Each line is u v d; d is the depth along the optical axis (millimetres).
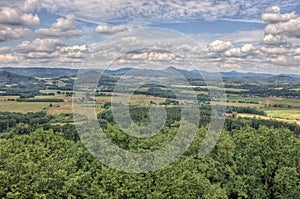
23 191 26375
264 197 36969
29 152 32375
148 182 29938
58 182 28953
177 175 30984
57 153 34094
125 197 29859
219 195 31812
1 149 30938
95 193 29453
